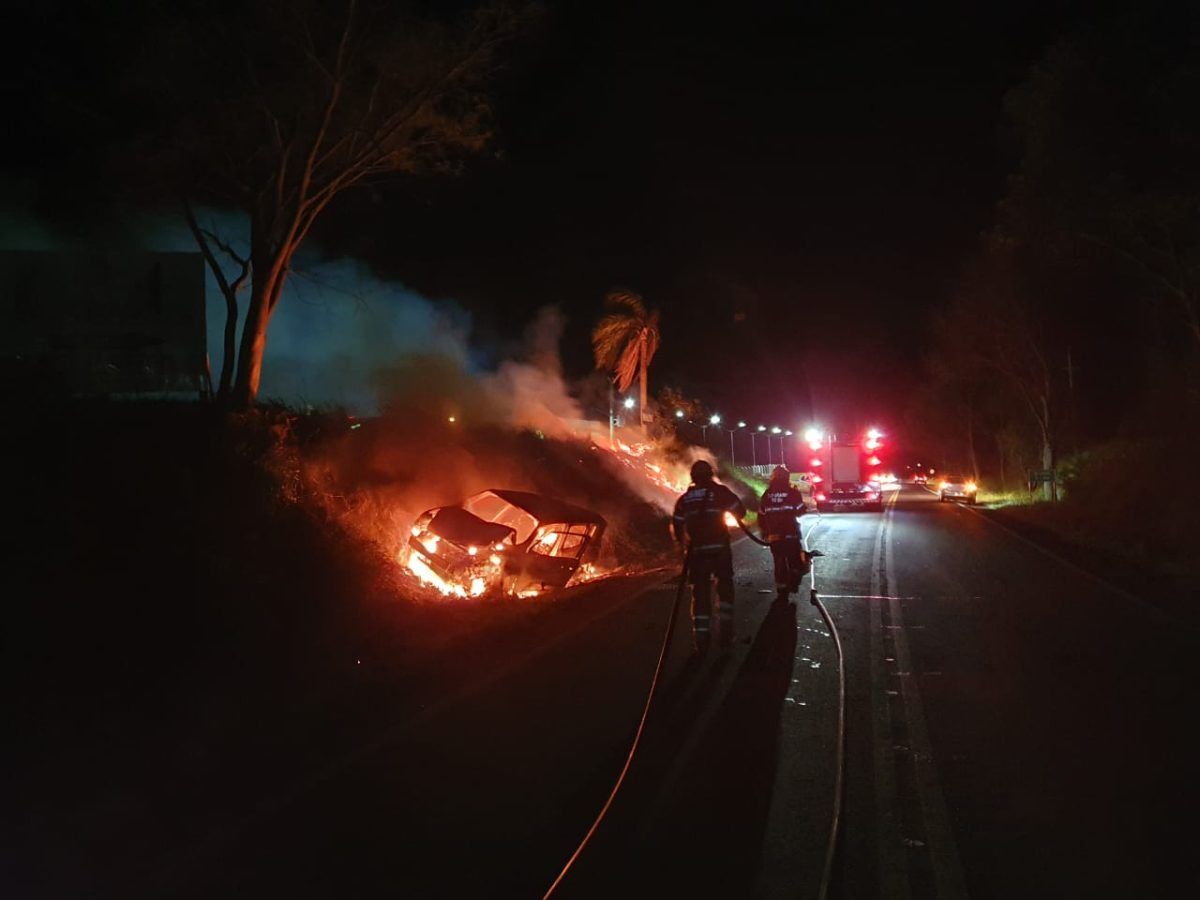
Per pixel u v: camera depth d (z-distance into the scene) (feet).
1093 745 22.97
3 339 66.90
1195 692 27.81
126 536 30.01
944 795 19.81
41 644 23.57
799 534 44.68
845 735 23.73
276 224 51.78
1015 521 119.14
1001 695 27.55
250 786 19.98
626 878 15.94
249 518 36.27
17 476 30.71
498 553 51.55
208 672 25.71
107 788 19.17
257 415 48.44
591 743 22.85
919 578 55.47
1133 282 88.94
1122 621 39.91
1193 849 17.03
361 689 27.37
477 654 32.50
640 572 59.06
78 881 15.71
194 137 50.08
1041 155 69.67
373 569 40.45
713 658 32.24
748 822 18.31
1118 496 99.40
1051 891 15.55
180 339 70.85
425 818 18.31
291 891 15.39
